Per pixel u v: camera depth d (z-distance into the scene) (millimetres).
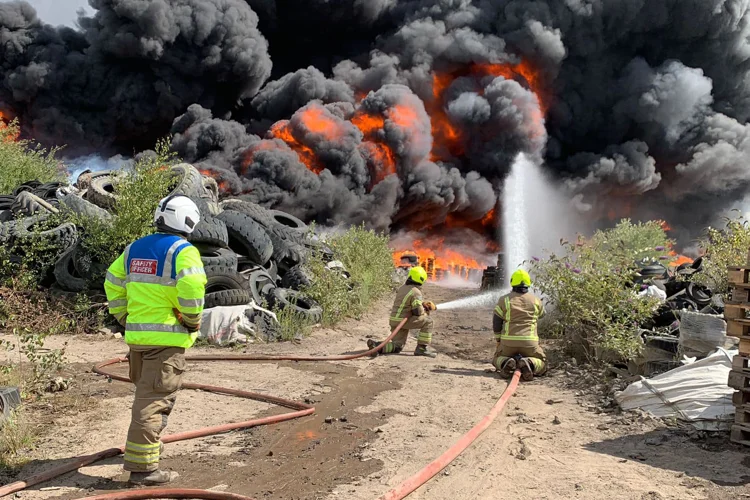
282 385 7297
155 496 4031
